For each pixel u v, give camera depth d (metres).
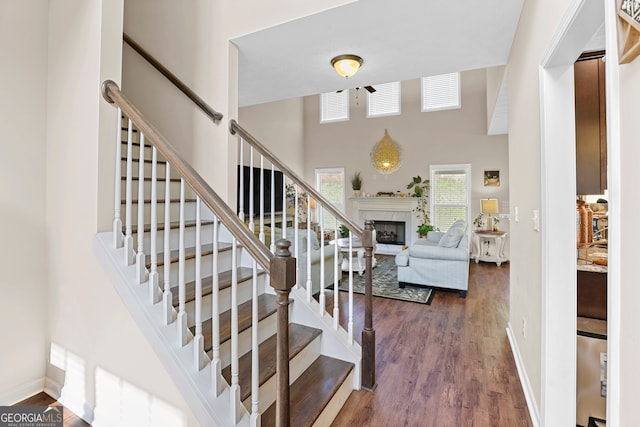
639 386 0.83
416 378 2.29
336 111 8.49
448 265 4.32
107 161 1.79
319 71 3.16
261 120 7.34
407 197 7.57
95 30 1.76
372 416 1.89
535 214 1.89
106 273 1.69
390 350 2.72
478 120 7.10
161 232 2.18
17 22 1.85
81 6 1.83
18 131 1.87
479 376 2.31
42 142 1.97
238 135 2.64
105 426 1.72
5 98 1.82
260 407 1.64
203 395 1.41
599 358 1.68
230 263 2.45
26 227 1.91
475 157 7.12
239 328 1.84
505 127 5.93
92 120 1.77
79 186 1.83
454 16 2.20
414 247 4.60
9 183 1.85
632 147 0.86
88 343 1.79
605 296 1.84
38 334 1.97
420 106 7.60
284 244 1.28
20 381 1.91
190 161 2.74
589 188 1.98
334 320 2.30
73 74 1.86
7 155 1.83
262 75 3.25
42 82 1.96
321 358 2.19
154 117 2.89
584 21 1.24
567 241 1.63
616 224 0.94
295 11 2.25
